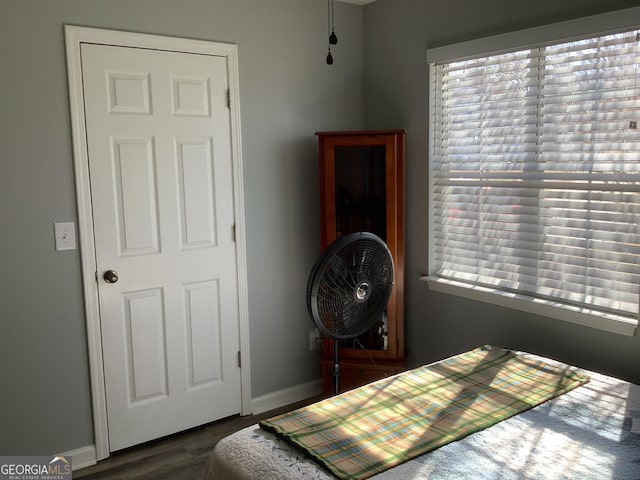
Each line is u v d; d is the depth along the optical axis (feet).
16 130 7.91
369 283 7.67
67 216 8.41
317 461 5.36
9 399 8.20
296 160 10.77
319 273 7.16
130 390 9.22
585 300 8.24
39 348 8.36
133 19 8.70
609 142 7.84
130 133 8.82
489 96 9.33
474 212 9.73
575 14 7.85
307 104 10.79
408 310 11.12
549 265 8.70
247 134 10.07
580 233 8.25
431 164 10.30
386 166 10.08
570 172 8.34
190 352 9.77
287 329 11.00
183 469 8.70
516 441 5.72
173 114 9.20
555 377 7.25
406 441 5.69
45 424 8.52
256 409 10.68
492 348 8.43
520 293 9.12
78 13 8.23
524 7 8.49
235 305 10.20
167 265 9.37
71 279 8.53
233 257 10.09
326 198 10.27
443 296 10.34
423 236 10.57
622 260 7.78
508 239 9.25
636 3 7.18
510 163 9.10
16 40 7.80
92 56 8.39
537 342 8.86
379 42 11.08
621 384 7.06
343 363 10.53
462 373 7.45
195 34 9.31
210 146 9.64
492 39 8.88
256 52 10.02
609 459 5.36
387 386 7.07
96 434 8.91
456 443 5.69
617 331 7.74
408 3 10.36
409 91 10.53
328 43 10.95
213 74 9.55
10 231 7.99
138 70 8.80
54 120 8.18
